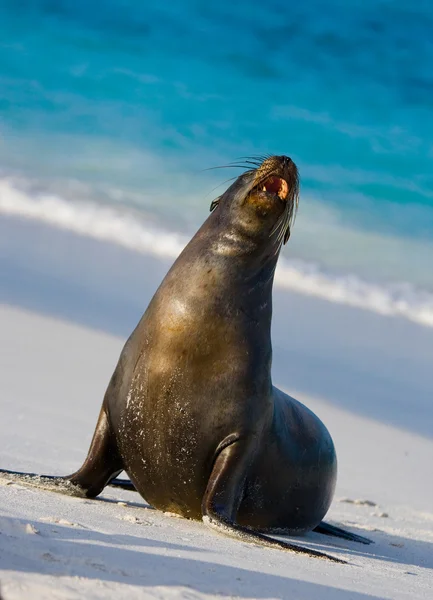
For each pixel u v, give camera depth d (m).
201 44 116.94
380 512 37.06
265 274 27.31
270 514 29.41
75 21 114.56
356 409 48.19
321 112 109.75
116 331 48.69
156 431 26.33
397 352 58.34
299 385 49.53
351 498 38.47
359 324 61.97
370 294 68.06
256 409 26.62
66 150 84.62
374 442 44.97
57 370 42.38
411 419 48.56
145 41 113.88
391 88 117.31
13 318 47.25
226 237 27.11
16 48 107.06
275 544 23.48
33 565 15.90
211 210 29.47
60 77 102.50
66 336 46.66
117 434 27.05
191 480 26.62
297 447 29.44
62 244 61.53
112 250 62.97
